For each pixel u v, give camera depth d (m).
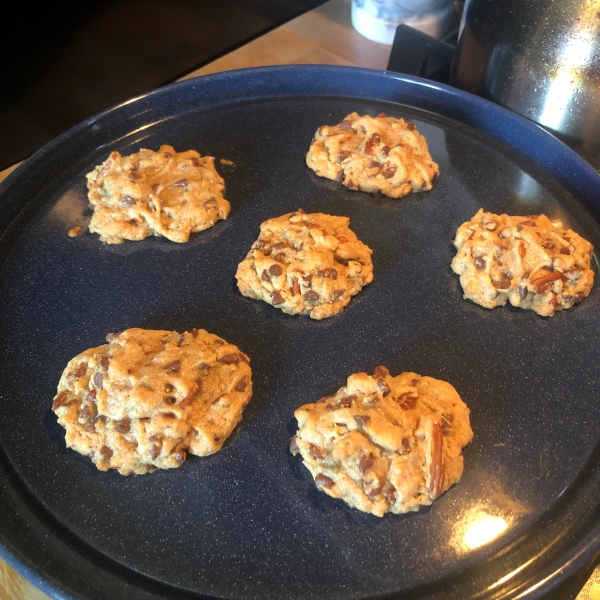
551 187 0.38
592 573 0.28
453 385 0.31
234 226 0.37
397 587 0.26
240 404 0.30
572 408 0.31
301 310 0.34
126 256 0.36
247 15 0.52
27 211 0.38
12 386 0.31
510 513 0.28
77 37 0.43
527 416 0.30
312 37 0.54
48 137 0.47
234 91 0.43
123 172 0.38
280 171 0.39
